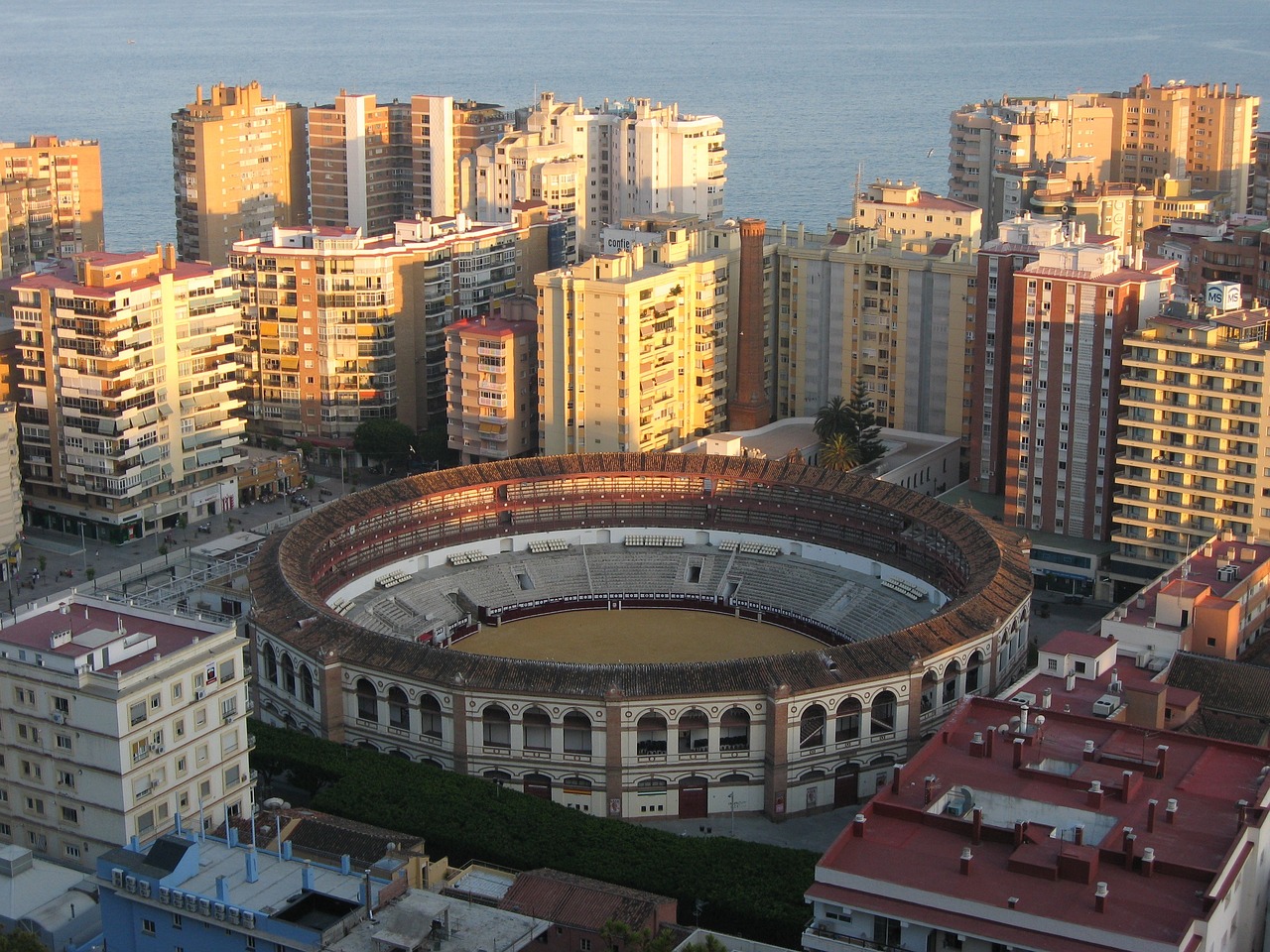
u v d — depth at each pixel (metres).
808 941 173.62
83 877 195.25
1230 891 171.62
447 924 172.88
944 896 169.25
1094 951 163.00
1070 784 189.88
